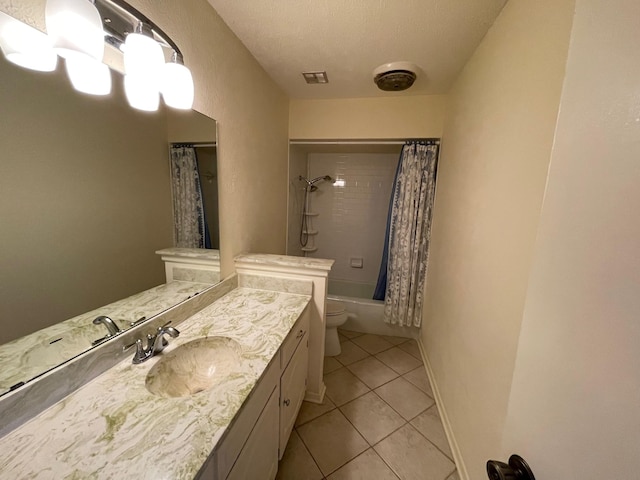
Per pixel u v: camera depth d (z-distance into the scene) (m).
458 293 1.59
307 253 3.69
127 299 0.98
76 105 0.76
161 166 1.10
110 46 0.86
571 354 0.37
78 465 0.56
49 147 0.71
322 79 2.08
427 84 2.10
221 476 0.69
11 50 0.62
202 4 1.24
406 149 2.47
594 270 0.34
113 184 0.90
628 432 0.28
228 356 1.08
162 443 0.62
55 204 0.73
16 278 0.65
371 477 1.32
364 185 3.51
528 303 0.48
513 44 1.10
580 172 0.37
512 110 1.07
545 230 0.44
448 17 1.32
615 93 0.32
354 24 1.41
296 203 3.10
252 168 1.85
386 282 2.81
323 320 1.67
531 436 0.45
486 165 1.29
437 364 1.95
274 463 1.17
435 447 1.50
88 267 0.83
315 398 1.80
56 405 0.71
